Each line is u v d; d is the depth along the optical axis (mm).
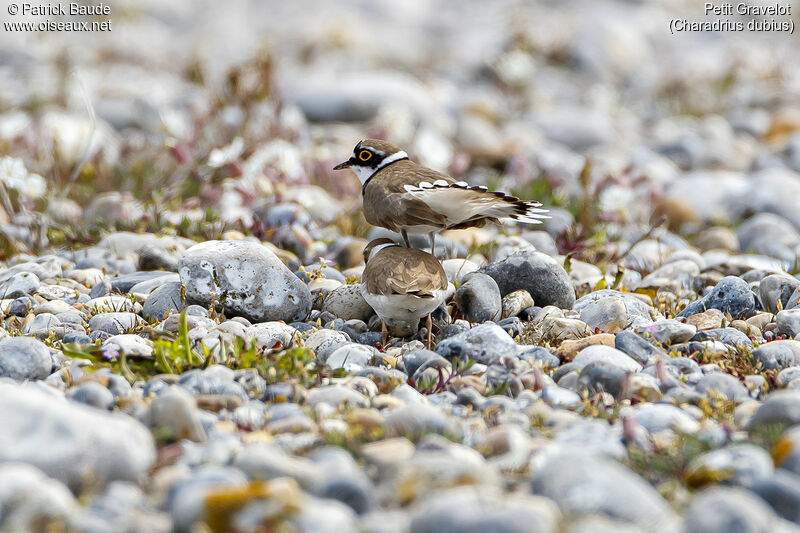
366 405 7770
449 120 25484
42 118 20469
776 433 6832
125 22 33781
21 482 5500
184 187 17141
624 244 15469
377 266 9484
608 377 8172
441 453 6293
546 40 35125
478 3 46781
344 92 25547
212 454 6516
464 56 36156
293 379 8344
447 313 10312
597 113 27125
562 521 5387
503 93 28594
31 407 6133
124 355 8320
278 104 18688
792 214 18047
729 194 18766
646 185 19703
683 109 29469
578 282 12852
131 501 5926
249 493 5465
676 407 7777
